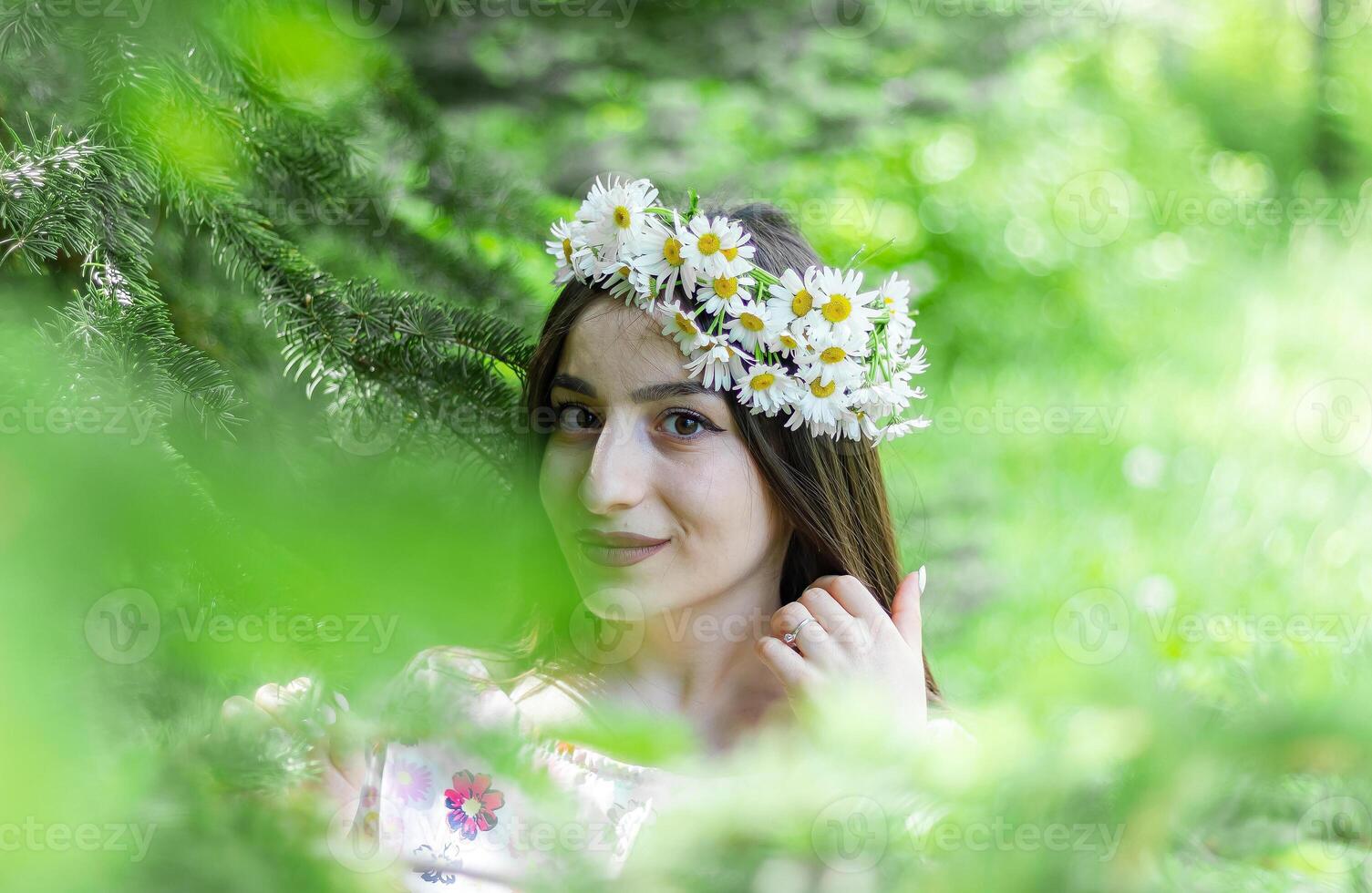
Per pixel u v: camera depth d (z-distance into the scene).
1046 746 0.61
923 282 4.20
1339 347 3.96
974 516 2.97
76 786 0.45
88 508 0.46
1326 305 4.12
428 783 1.24
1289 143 6.23
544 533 0.60
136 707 0.52
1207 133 6.25
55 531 0.45
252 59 1.17
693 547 1.34
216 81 1.28
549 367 1.37
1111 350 4.31
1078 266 4.64
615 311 1.34
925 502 2.68
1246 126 6.27
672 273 1.33
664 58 4.21
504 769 0.69
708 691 1.38
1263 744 0.58
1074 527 3.10
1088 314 4.41
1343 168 6.18
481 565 0.56
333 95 1.50
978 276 4.59
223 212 1.32
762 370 1.34
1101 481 3.37
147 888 0.52
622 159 3.65
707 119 4.02
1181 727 0.59
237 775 0.57
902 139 4.59
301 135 1.42
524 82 3.69
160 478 0.50
